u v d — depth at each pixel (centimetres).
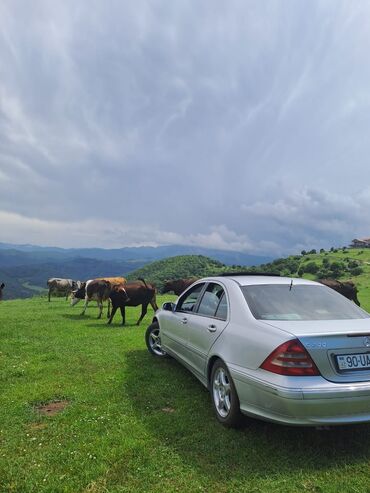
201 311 622
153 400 584
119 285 1398
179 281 2103
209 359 538
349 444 446
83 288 2048
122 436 464
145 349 935
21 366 770
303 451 430
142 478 381
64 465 403
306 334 416
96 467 397
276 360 411
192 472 391
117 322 1491
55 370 748
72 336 1124
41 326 1327
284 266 11556
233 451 430
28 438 462
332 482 373
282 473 389
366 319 493
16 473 388
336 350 413
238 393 456
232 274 673
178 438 461
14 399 588
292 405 390
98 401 580
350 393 395
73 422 505
